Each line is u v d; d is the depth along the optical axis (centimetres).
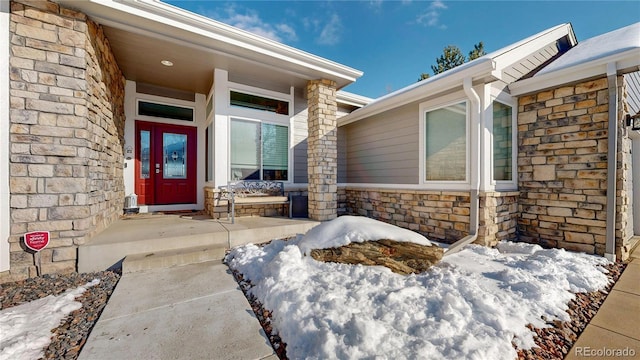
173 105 607
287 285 242
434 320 190
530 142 450
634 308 235
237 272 304
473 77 384
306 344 172
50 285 263
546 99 430
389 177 564
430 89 441
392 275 267
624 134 380
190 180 631
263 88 561
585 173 388
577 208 396
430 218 470
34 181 280
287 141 600
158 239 336
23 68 277
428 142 480
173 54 440
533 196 447
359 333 170
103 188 391
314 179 529
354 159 680
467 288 237
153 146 590
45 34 288
